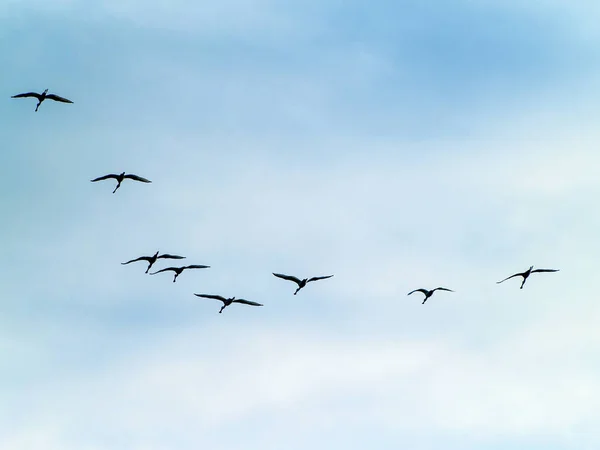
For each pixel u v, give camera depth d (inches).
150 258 2861.7
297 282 2802.7
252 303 2952.8
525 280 3014.3
